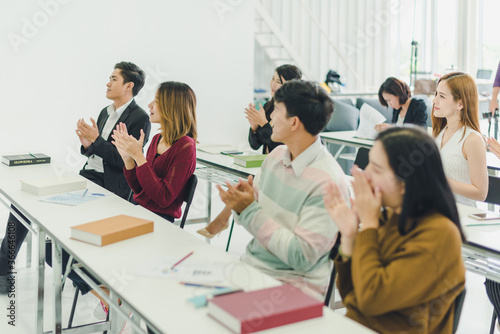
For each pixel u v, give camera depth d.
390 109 7.27
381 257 1.57
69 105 5.29
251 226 2.03
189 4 5.86
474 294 3.55
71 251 2.04
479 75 7.79
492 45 8.11
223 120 6.32
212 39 6.08
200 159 3.91
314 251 1.94
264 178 2.24
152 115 3.04
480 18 8.20
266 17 7.73
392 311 1.56
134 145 2.76
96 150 3.39
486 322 3.12
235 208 2.06
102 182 3.64
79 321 3.02
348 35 8.55
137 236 2.19
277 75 3.89
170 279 1.78
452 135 3.04
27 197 2.78
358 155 3.68
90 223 2.22
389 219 1.62
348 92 7.64
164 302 1.62
